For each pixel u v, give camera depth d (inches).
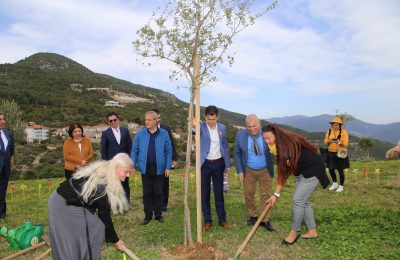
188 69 218.4
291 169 220.1
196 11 209.3
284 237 243.8
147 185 282.2
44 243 194.2
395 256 197.2
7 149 313.3
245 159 263.6
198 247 220.4
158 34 213.6
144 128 284.4
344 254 206.1
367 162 726.5
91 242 157.6
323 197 369.4
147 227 269.9
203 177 259.3
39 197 418.3
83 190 154.6
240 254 214.1
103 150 320.2
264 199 260.8
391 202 336.2
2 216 315.9
